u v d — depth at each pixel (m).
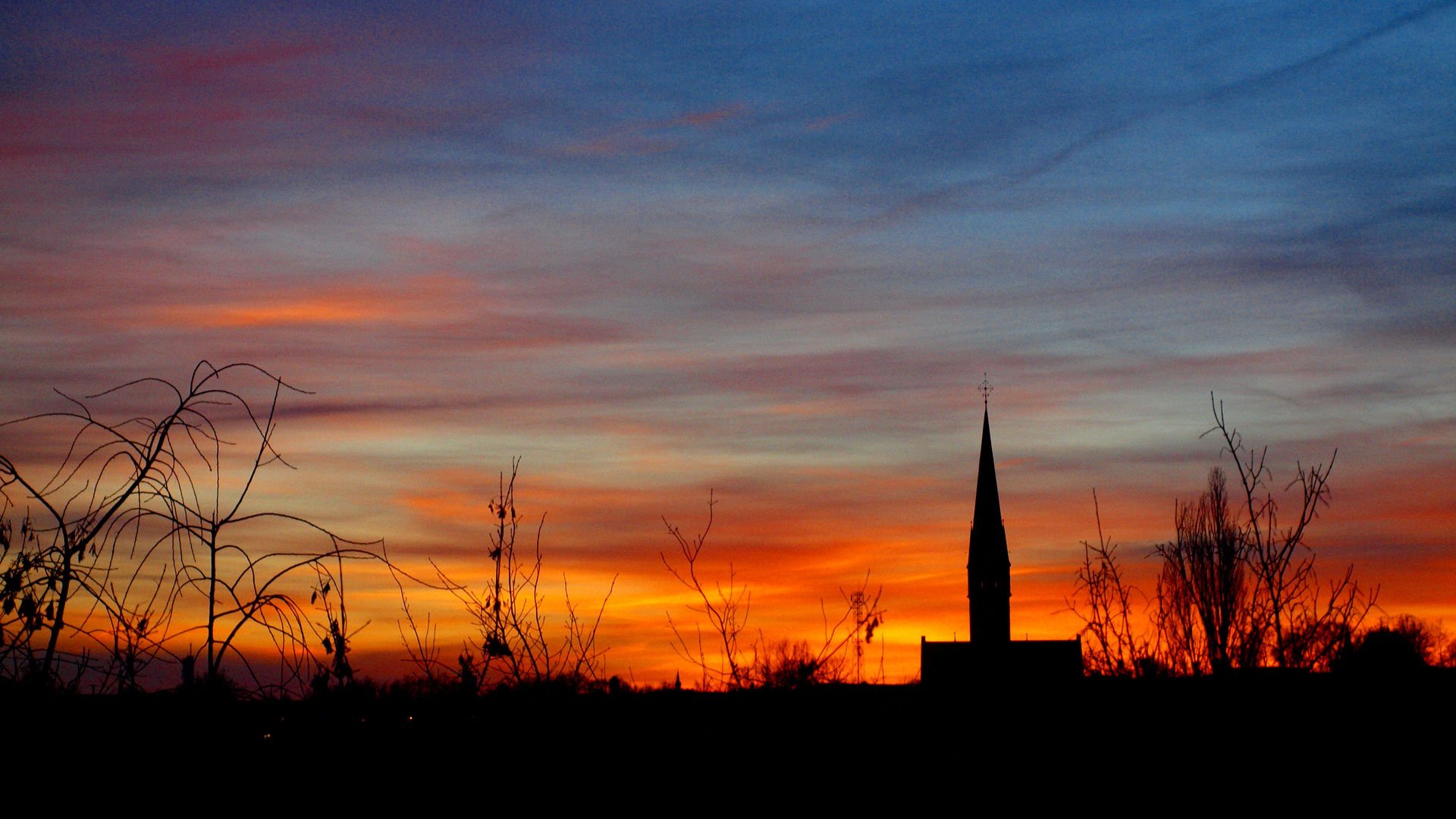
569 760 8.48
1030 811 8.93
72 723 6.64
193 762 6.86
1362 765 8.71
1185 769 9.10
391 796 7.90
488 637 8.38
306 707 7.36
